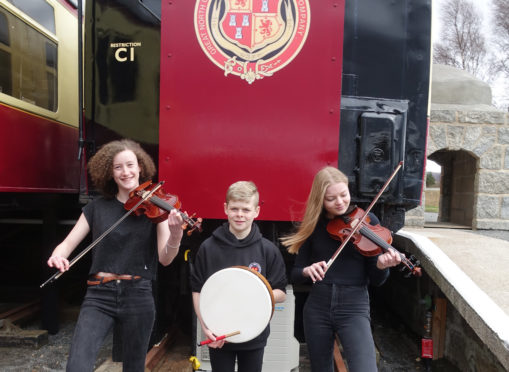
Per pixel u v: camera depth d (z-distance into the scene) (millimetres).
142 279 1892
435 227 6215
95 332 1766
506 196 5871
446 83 6461
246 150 2564
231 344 1892
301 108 2555
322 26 2543
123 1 2643
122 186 1941
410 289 3895
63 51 4145
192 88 2561
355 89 2623
